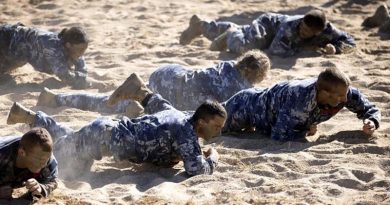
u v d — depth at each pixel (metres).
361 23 30.23
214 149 14.73
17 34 21.03
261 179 13.69
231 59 24.28
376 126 16.08
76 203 12.57
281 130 15.80
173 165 14.80
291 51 24.30
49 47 20.67
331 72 15.04
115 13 32.75
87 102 18.42
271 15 25.14
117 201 12.73
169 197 12.84
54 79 21.73
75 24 30.62
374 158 14.73
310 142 15.88
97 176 14.32
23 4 34.66
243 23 31.11
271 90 16.25
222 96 17.56
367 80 21.31
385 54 24.95
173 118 14.21
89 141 14.19
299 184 13.39
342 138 16.17
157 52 25.20
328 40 24.83
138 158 14.29
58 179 13.89
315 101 15.34
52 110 18.52
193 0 35.94
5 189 12.56
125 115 17.84
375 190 13.21
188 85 17.77
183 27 29.92
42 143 11.98
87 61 24.30
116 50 25.83
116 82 21.19
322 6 33.88
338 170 14.03
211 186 13.49
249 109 16.45
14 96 20.00
